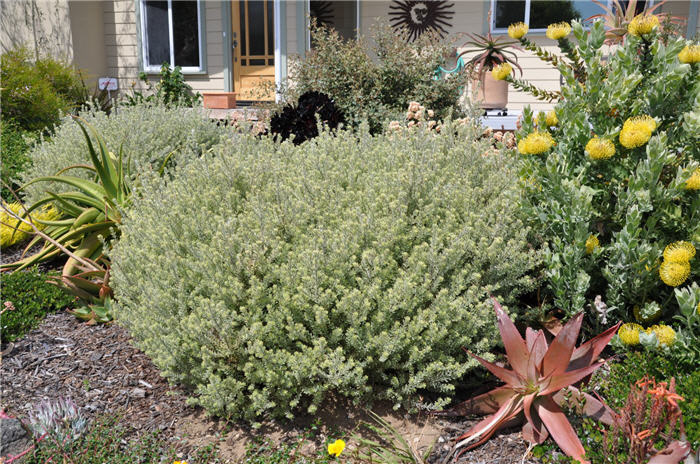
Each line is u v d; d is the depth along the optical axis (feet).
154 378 9.41
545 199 9.57
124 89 41.50
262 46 40.09
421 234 8.79
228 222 8.34
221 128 20.06
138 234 10.12
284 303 7.93
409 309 7.91
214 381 7.62
